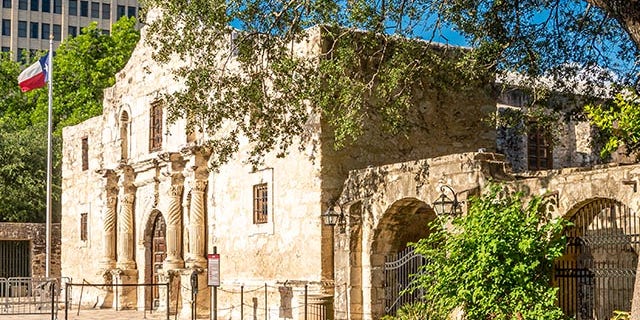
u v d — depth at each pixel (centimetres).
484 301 1516
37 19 9088
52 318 2506
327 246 2253
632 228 1703
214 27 2008
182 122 2888
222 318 2655
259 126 2395
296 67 2066
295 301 2320
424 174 1984
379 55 2291
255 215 2539
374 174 2127
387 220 2109
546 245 1527
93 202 3550
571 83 2103
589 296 1742
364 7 1864
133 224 3250
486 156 1872
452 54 2314
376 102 2316
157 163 3019
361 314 2138
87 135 3662
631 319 1314
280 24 1989
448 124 2425
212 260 2273
